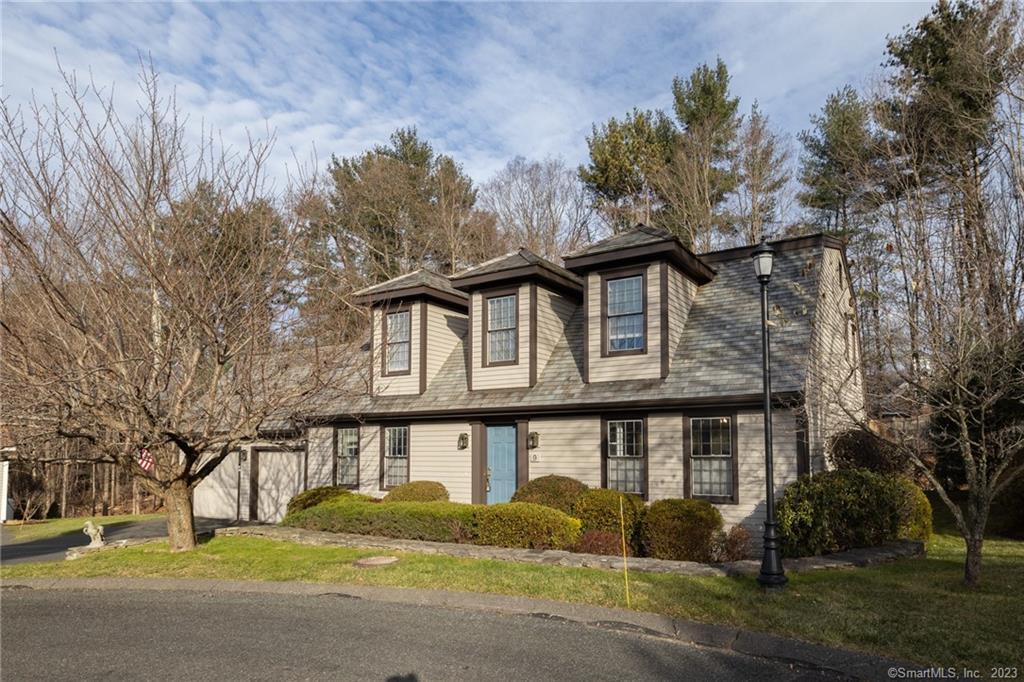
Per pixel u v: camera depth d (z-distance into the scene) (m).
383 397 17.59
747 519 11.93
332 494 16.84
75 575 10.62
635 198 31.59
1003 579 8.48
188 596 9.22
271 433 17.69
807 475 11.25
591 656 6.23
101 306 10.18
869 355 11.22
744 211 30.33
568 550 11.02
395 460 17.28
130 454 11.25
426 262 33.75
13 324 10.12
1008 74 16.30
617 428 13.75
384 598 8.66
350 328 14.19
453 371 17.22
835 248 15.56
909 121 16.39
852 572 9.02
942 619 6.76
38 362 9.83
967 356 8.13
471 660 6.15
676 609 7.42
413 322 17.41
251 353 11.09
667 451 12.96
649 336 13.59
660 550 10.70
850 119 22.81
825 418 13.12
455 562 10.27
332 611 8.11
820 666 5.82
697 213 29.03
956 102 16.67
